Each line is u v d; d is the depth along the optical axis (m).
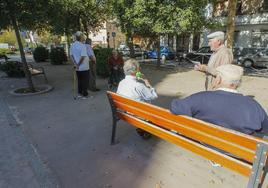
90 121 4.90
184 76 11.06
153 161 3.30
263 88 7.88
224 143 2.11
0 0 6.37
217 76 2.34
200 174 2.97
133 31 12.63
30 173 3.10
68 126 4.66
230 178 2.87
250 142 1.87
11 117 5.27
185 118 2.37
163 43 29.58
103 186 2.80
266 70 13.23
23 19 6.93
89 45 7.36
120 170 3.11
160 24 10.95
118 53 8.43
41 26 8.35
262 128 2.23
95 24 18.12
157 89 7.98
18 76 11.47
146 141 3.91
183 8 10.66
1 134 4.34
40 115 5.37
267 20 21.00
